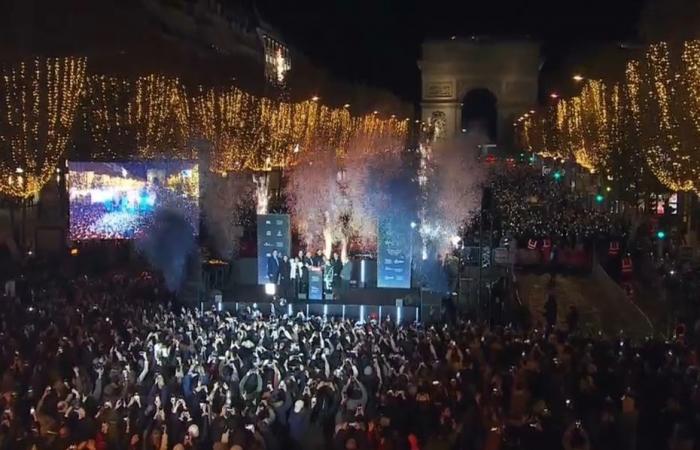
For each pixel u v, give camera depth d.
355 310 37.53
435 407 18.53
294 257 43.34
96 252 44.12
